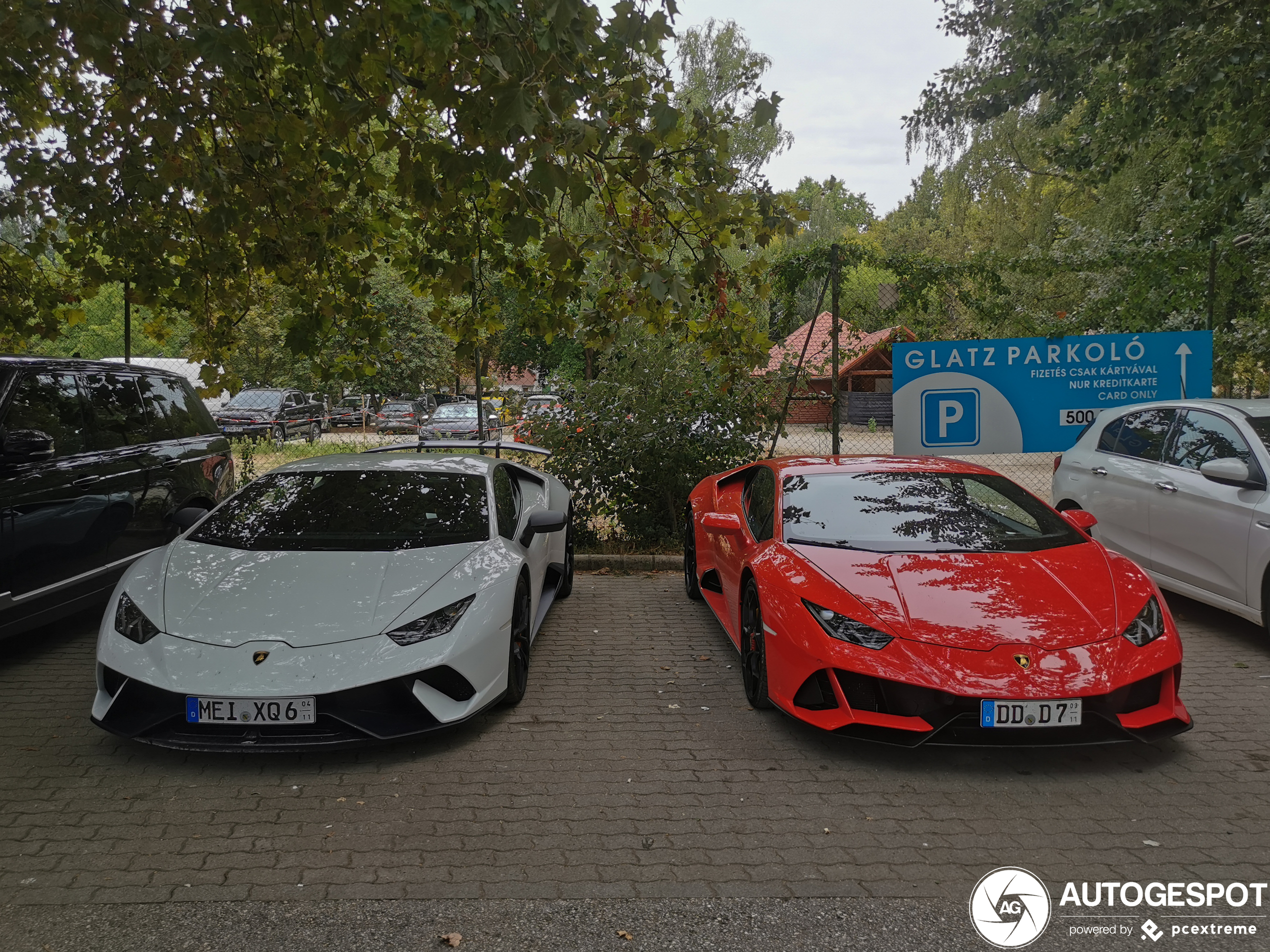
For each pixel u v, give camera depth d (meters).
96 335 40.44
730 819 3.11
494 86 3.18
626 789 3.37
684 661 5.11
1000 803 3.24
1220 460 5.22
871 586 3.78
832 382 8.16
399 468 5.10
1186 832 3.00
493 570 4.12
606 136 4.14
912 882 2.67
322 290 6.25
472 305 6.59
